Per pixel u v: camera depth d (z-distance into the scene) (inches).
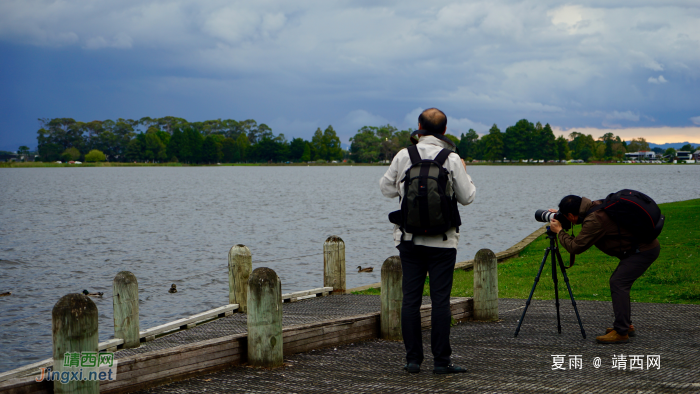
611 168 7111.2
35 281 629.3
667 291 395.5
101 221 1299.2
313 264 728.3
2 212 1535.4
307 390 187.3
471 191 197.3
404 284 207.8
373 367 216.5
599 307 344.5
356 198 2100.1
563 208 258.7
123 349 293.9
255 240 972.6
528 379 194.9
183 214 1473.9
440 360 203.9
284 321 333.4
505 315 327.0
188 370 201.3
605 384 186.1
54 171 6865.2
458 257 755.4
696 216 827.4
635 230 241.1
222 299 531.2
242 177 4761.3
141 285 598.2
